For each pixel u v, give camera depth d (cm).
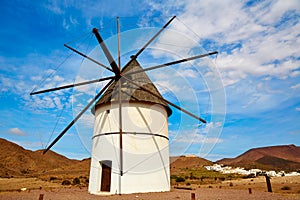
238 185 2317
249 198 1141
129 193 1286
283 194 1370
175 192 1388
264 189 1783
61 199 1078
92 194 1321
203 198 1115
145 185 1336
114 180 1317
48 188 1853
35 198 1127
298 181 2731
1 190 1630
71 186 2066
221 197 1167
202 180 3484
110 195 1236
